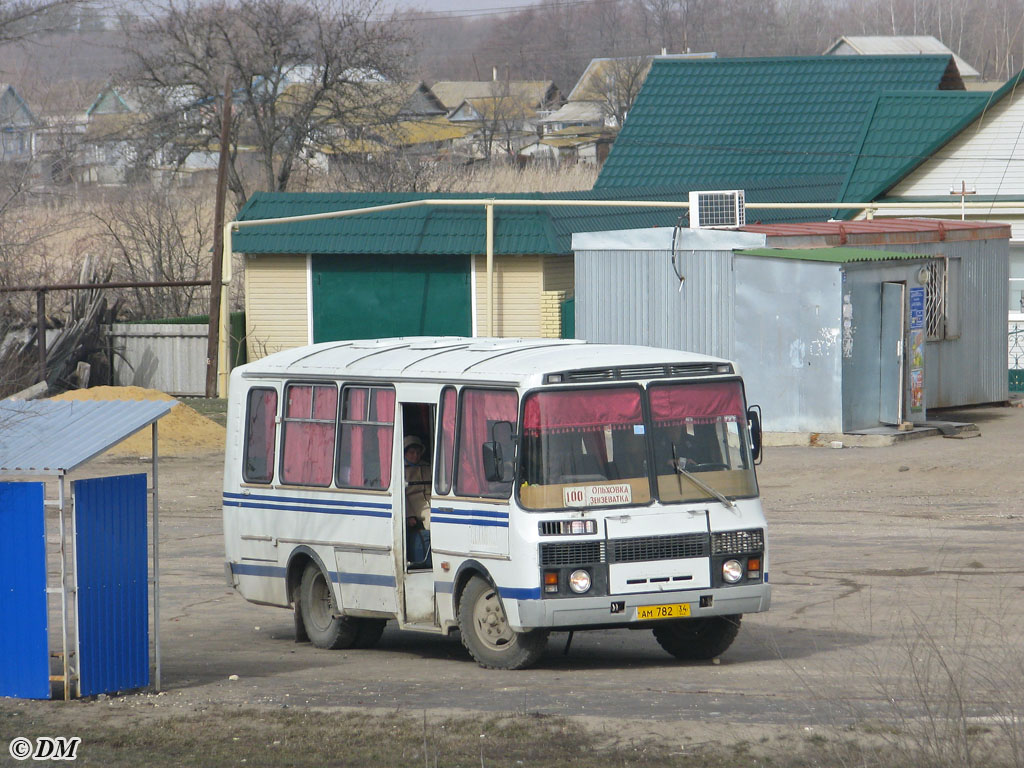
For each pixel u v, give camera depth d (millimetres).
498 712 32375
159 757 29266
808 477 74188
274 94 170500
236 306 147750
